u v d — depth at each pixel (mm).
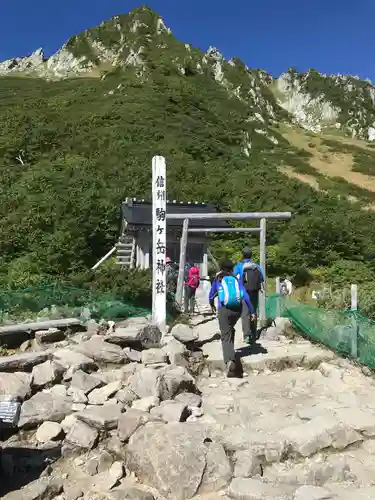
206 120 49031
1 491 3932
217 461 4066
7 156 32562
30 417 5047
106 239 21188
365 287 17984
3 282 15070
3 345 7707
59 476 4191
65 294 10039
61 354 6723
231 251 23641
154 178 9195
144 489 3990
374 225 27578
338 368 7059
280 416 5363
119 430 4641
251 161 41406
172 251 17391
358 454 4547
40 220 20875
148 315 9812
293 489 3787
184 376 5949
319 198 32562
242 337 9039
